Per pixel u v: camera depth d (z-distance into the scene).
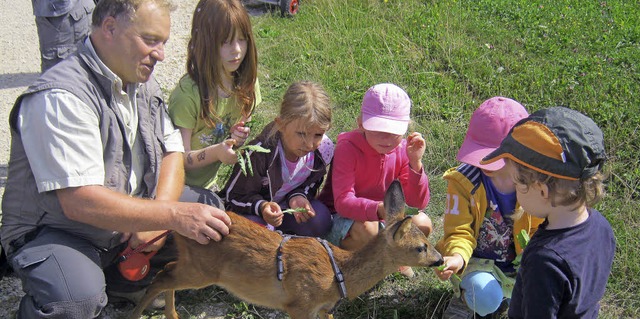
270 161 2.50
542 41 4.34
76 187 2.01
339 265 2.21
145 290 2.37
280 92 3.82
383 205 2.36
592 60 4.02
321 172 2.60
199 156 2.54
